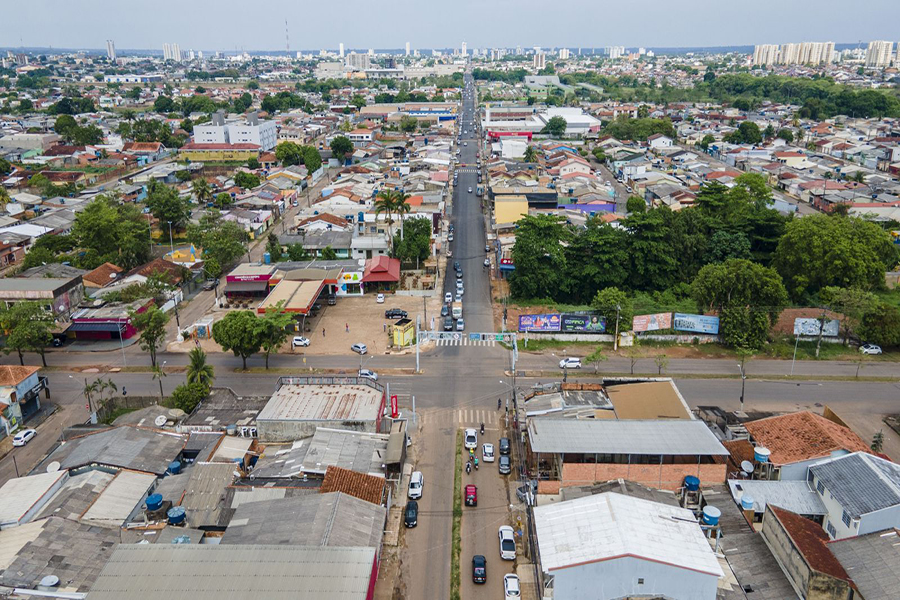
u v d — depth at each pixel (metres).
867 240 131.75
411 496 71.62
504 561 62.59
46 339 103.25
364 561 52.47
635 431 71.19
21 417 87.31
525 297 131.38
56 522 61.28
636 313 116.69
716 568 51.28
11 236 159.88
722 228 145.88
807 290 130.88
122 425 79.00
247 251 158.00
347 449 74.31
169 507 66.31
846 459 66.94
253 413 84.06
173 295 129.62
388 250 150.12
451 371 102.06
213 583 50.34
